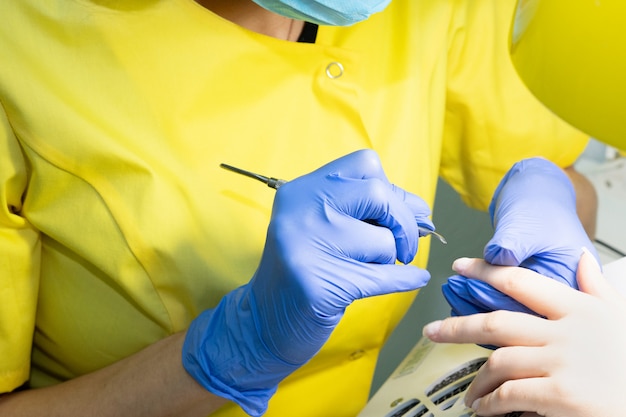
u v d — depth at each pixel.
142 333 0.94
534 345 0.76
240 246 0.89
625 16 0.52
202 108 0.88
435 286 1.47
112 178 0.85
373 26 1.03
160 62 0.87
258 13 0.95
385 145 0.99
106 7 0.87
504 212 0.90
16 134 0.84
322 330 0.76
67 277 0.92
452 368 0.92
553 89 0.59
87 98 0.85
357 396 1.09
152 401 0.87
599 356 0.73
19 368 0.92
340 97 0.94
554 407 0.71
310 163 0.93
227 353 0.82
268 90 0.92
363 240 0.76
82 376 0.95
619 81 0.53
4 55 0.83
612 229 1.35
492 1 1.15
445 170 1.29
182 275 0.88
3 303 0.86
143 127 0.86
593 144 1.53
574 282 0.83
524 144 1.20
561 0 0.57
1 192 0.83
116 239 0.86
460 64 1.16
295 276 0.74
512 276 0.80
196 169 0.87
